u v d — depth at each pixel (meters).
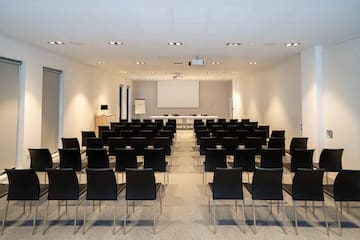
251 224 3.67
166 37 5.47
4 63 5.55
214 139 6.14
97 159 4.80
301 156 4.65
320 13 4.00
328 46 6.08
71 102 8.50
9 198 3.46
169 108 18.08
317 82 6.32
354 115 5.24
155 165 4.84
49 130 7.45
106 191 3.46
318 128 6.32
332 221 3.73
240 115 15.17
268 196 3.47
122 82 14.93
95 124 10.62
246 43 6.00
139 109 17.88
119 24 4.56
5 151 5.62
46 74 7.27
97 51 7.00
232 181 3.53
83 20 4.34
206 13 3.99
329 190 3.69
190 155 8.31
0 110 5.47
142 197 3.48
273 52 7.11
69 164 4.86
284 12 3.95
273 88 9.92
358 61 5.16
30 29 4.88
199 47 6.45
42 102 7.10
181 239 3.25
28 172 3.38
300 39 5.57
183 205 4.34
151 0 3.48
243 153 4.80
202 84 18.14
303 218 3.83
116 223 3.70
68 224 3.66
